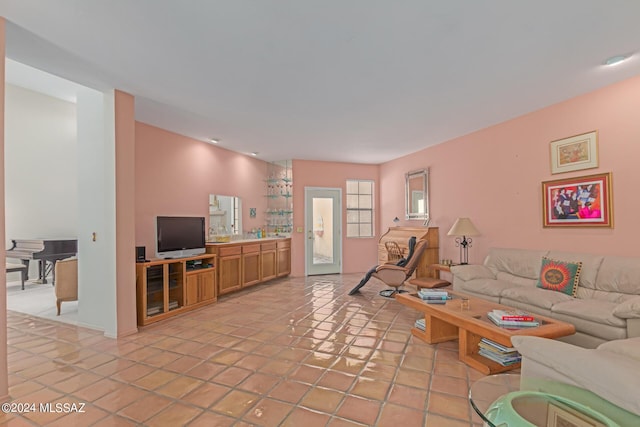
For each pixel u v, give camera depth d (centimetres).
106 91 325
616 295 290
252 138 515
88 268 346
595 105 333
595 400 136
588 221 341
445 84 315
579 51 255
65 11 199
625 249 312
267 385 229
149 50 248
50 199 566
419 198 604
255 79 301
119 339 318
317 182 701
